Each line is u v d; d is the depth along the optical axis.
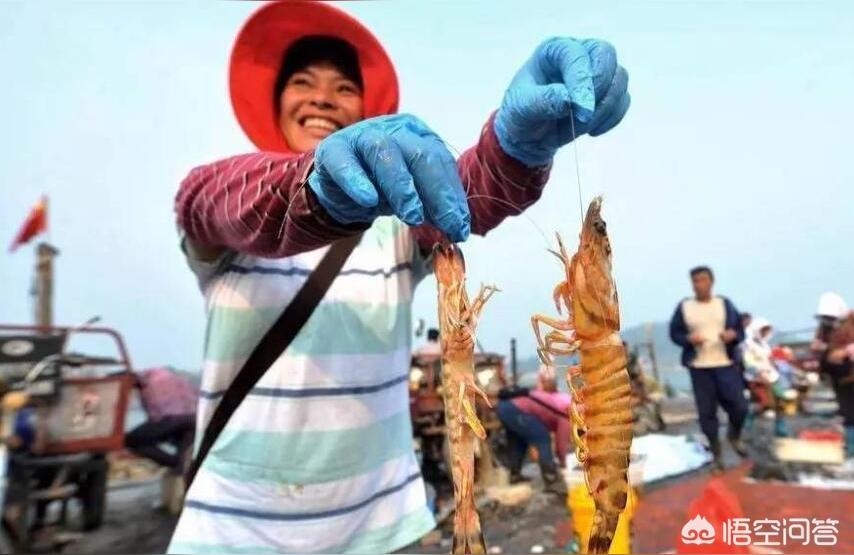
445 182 1.24
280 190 1.38
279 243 1.49
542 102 1.39
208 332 2.00
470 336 1.39
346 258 1.96
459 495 1.35
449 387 1.39
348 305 1.99
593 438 1.36
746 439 5.34
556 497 3.79
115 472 5.61
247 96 2.16
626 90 1.51
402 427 2.20
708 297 5.09
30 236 5.46
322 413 1.92
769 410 6.15
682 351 5.12
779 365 6.53
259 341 1.94
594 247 1.39
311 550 1.91
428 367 4.50
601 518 1.33
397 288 2.13
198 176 1.68
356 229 1.38
